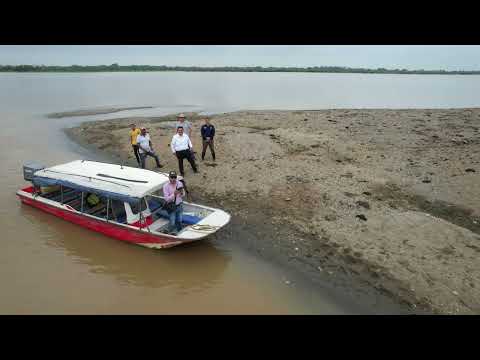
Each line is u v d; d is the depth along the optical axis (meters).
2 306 9.11
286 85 86.81
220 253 11.52
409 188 15.57
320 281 10.13
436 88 81.75
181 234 10.84
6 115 37.25
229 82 97.50
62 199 13.41
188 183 16.44
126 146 24.08
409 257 10.85
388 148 21.22
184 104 48.56
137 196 11.12
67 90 66.50
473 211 13.59
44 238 12.27
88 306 9.20
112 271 10.65
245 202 14.62
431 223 12.38
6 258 11.15
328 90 72.38
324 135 24.09
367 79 123.38
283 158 19.16
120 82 92.12
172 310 9.12
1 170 19.22
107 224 12.03
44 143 25.64
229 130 25.23
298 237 12.18
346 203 14.12
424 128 26.30
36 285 9.95
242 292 9.78
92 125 31.44
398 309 9.07
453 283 9.81
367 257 10.96
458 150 20.45
